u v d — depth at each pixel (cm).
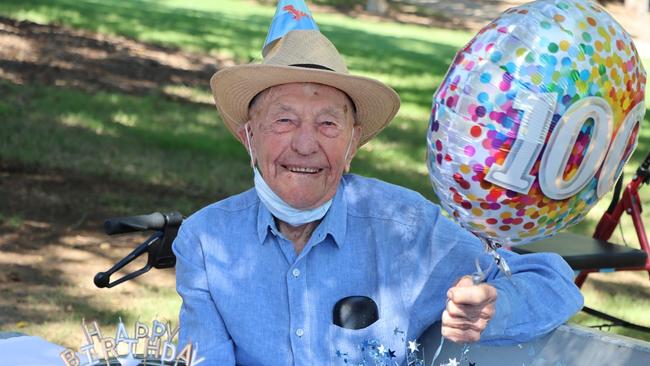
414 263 230
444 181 188
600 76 176
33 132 848
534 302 212
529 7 183
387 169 835
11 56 1198
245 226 232
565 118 175
